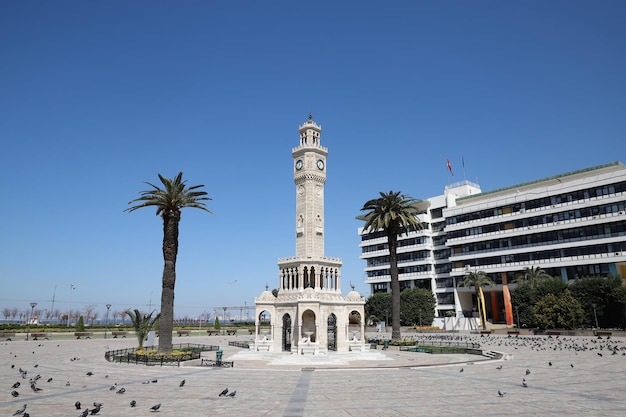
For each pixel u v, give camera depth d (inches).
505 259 4564.5
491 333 3988.7
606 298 3449.8
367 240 6151.6
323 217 2667.3
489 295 5036.9
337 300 2440.9
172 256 1929.1
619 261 3713.1
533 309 3703.3
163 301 1879.9
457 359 1934.1
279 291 2551.7
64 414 812.0
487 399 965.2
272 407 893.8
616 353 1951.3
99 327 4680.1
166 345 1836.9
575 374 1348.4
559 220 4165.8
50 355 2063.2
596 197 3922.2
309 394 1048.2
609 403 909.2
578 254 4008.4
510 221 4539.9
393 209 2716.5
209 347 2593.5
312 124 2723.9
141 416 812.6
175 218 1956.2
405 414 826.8
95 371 1471.5
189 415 821.9
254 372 1499.8
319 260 2459.4
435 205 5541.3
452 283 5172.2
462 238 4936.0
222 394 1011.3
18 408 856.9
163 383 1216.2
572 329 3484.3
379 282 5940.0
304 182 2652.6
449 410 856.9
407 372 1491.1
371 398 992.2
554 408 863.7
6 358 1902.1
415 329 4611.2
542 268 4244.6
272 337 2453.2
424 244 5438.0
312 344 2190.0
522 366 1584.6
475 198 5118.1
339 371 1531.7
